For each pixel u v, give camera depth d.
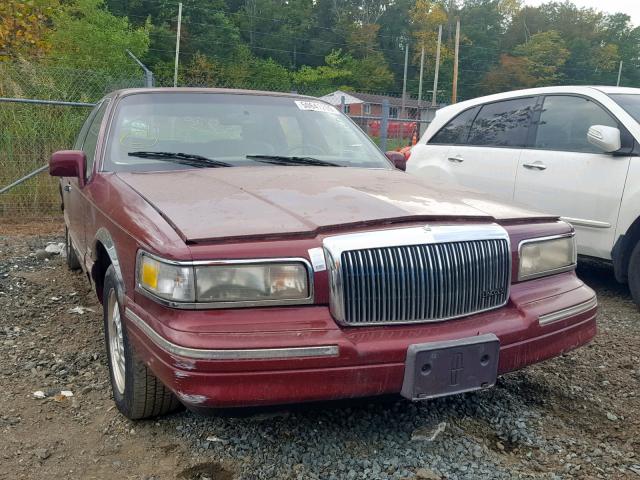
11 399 3.50
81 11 23.84
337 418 3.26
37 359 4.07
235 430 3.13
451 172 6.88
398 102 60.72
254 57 69.00
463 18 88.75
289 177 3.53
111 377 3.50
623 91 5.92
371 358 2.57
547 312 3.02
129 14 62.44
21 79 10.24
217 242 2.56
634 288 5.31
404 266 2.69
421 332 2.70
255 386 2.47
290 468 2.82
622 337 4.75
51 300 5.36
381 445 3.01
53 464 2.87
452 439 3.10
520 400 3.61
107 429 3.18
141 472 2.81
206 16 66.38
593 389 3.81
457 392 2.72
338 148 4.45
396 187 3.42
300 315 2.58
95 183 3.86
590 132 5.42
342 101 12.02
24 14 15.04
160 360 2.55
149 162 3.87
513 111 6.55
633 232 5.30
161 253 2.58
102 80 11.38
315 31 85.00
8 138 9.72
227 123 4.24
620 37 89.56
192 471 2.82
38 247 7.58
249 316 2.54
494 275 2.95
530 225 3.21
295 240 2.63
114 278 3.20
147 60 54.81
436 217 2.87
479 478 2.77
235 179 3.46
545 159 5.96
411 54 85.31
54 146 9.98
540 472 2.87
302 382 2.51
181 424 3.20
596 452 3.04
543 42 78.31
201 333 2.47
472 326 2.82
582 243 5.66
